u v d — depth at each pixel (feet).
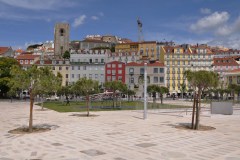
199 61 441.68
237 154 48.80
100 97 254.88
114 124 88.43
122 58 424.46
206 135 67.82
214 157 46.65
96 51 422.82
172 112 136.56
